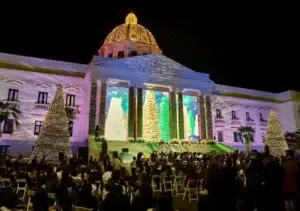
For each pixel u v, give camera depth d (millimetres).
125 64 46594
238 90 61844
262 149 59219
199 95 51938
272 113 52562
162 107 49469
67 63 48938
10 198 7633
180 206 16359
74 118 45531
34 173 20734
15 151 41219
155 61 49094
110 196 8844
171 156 30625
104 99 44250
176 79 49594
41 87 45531
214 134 55656
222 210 9898
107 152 34094
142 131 45469
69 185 12695
